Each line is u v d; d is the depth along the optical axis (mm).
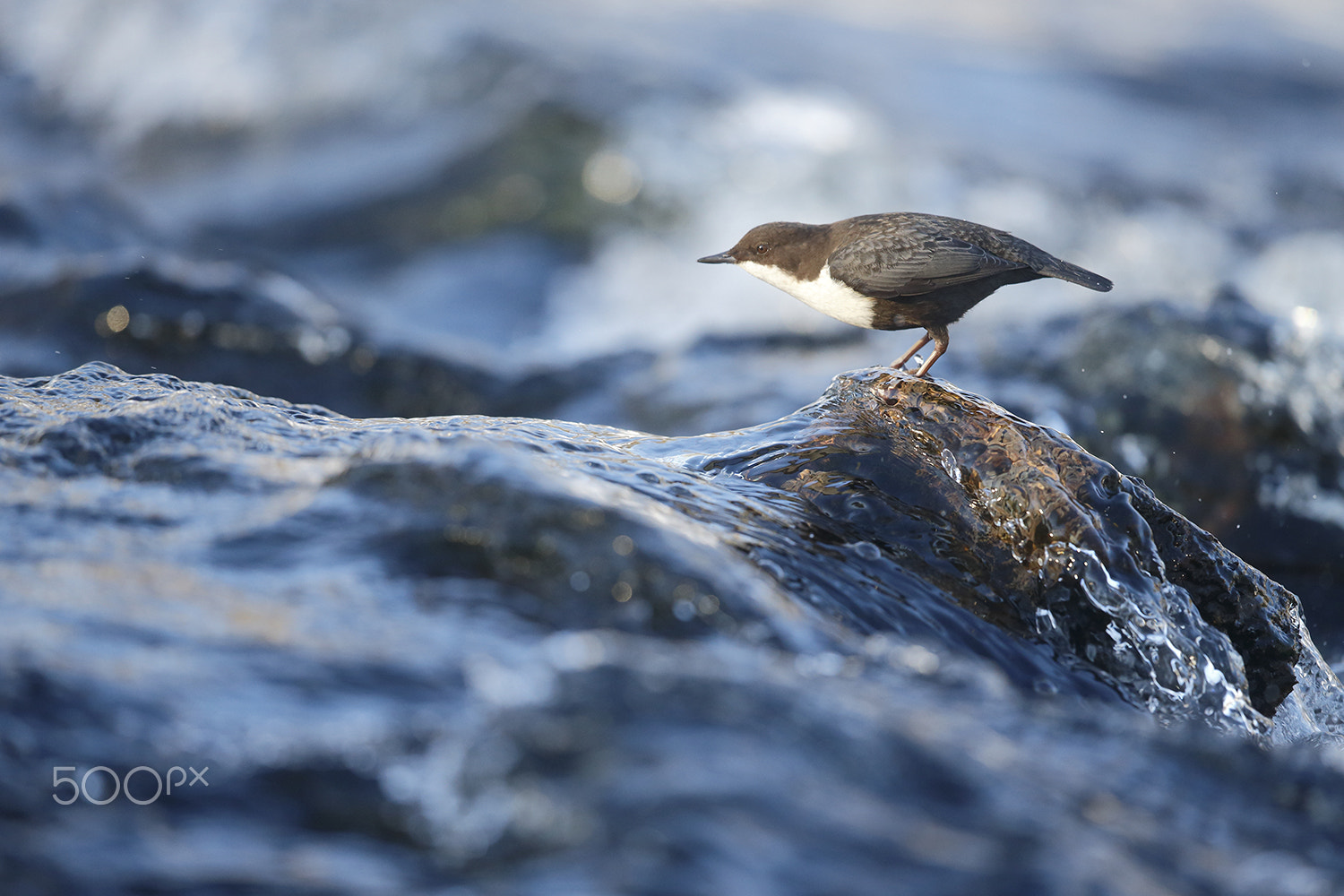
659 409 15328
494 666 4379
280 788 3510
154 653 4168
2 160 36469
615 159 29484
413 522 5367
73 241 19734
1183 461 12758
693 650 4691
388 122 34562
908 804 3410
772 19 46594
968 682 4984
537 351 25000
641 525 5352
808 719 3643
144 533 5379
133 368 15500
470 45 35844
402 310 26578
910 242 9031
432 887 3119
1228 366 13117
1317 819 4207
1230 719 6785
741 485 7270
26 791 3395
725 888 2916
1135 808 3943
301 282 21953
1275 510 12523
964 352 14719
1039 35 49594
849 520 7004
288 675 4105
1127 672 6684
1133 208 29844
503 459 5652
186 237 21797
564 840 3100
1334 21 55469
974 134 34656
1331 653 11242
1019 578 6867
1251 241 29031
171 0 40125
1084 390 13438
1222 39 50781
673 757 3324
